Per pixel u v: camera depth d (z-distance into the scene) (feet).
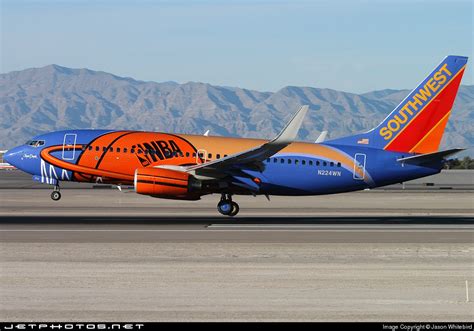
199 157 350.64
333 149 360.07
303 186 357.20
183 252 227.40
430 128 361.51
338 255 224.53
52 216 349.20
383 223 327.47
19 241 250.98
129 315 150.61
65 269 196.75
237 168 345.72
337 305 160.04
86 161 353.92
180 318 148.56
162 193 333.62
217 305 159.12
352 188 364.38
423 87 360.48
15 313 151.53
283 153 355.36
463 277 190.29
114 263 206.28
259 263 208.54
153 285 177.68
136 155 351.25
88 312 152.56
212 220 334.03
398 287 177.88
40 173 360.69
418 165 360.89
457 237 272.72
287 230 291.79
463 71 359.87
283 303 161.17
